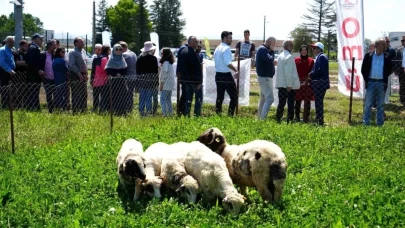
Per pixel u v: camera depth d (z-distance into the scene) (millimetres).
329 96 23062
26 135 12258
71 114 15055
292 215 6492
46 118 14102
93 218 6445
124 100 15422
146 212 6727
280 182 6812
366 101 14227
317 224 6223
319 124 14539
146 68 15414
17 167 9180
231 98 15133
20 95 16422
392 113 17969
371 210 6629
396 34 27391
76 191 7770
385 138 11680
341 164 9398
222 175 7039
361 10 16312
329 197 7262
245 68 18203
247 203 7262
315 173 8805
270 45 14719
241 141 10828
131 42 78188
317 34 74438
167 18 81125
